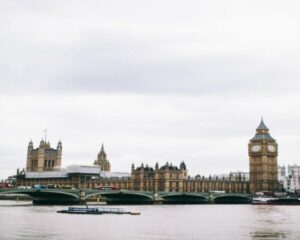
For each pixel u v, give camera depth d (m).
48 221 120.88
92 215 146.62
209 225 117.25
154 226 112.62
